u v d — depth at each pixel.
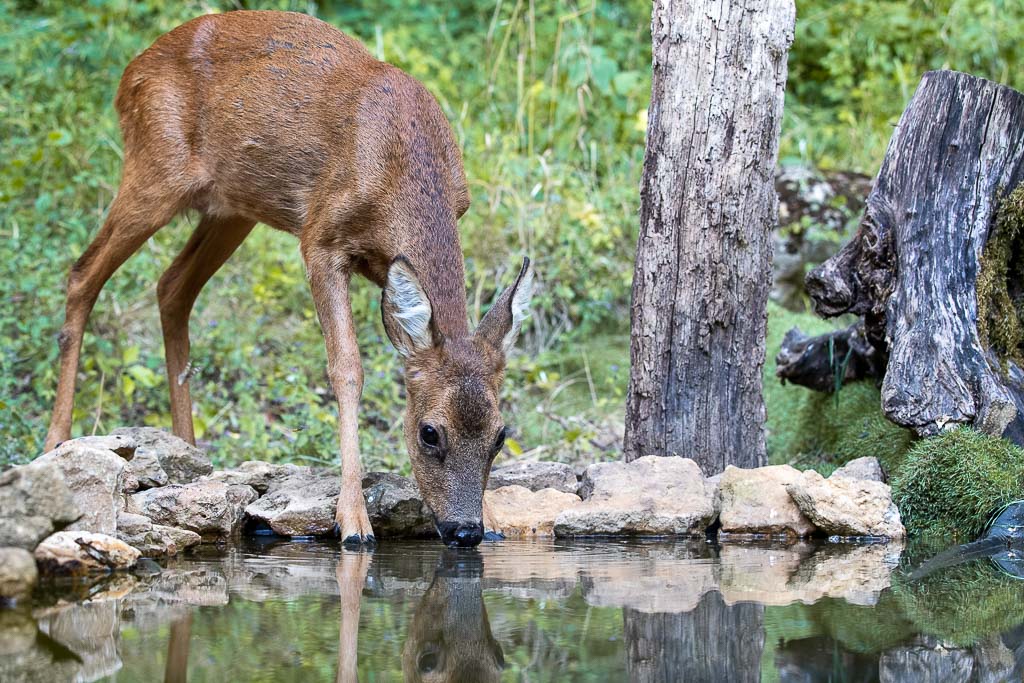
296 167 10.69
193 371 11.93
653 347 10.59
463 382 9.37
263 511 9.74
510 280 15.84
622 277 16.20
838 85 20.98
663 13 10.33
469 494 9.25
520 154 18.30
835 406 12.39
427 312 9.46
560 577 8.10
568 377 15.55
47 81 17.58
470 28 22.58
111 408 13.29
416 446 9.48
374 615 6.91
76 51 18.27
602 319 16.53
